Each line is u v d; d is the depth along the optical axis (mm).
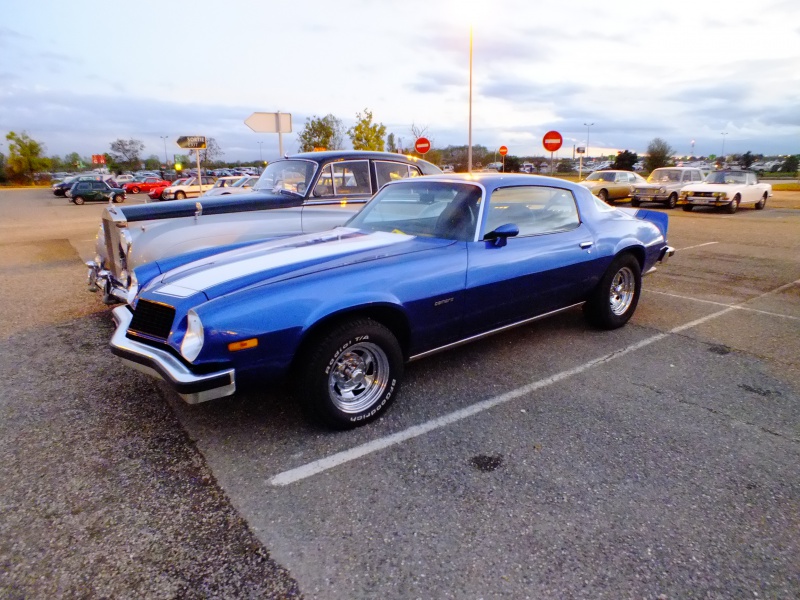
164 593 1980
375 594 1965
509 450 2941
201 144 12875
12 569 2096
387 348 3176
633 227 4965
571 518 2375
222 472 2777
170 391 3779
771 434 3090
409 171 6754
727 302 6062
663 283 7059
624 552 2162
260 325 2727
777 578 2025
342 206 6113
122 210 5062
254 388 2871
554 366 4133
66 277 8109
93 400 3645
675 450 2922
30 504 2510
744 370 4043
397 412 3400
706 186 17125
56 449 3010
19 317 5801
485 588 1984
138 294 3412
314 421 3105
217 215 5348
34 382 3963
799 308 5789
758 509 2430
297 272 3041
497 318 3881
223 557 2166
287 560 2145
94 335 5133
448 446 2992
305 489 2619
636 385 3775
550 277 4121
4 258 10039
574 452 2914
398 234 3885
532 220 4156
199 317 2654
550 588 1981
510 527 2320
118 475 2756
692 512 2408
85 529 2336
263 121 9711
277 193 6027
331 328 2967
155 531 2326
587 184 19469
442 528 2320
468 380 3881
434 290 3352
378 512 2436
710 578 2025
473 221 3732
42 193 46219
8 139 73000
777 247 9875
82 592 1983
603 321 4852
